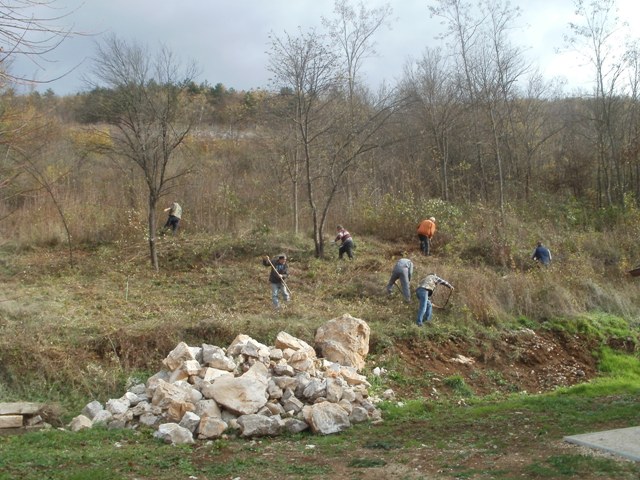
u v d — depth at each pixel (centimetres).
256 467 764
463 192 3294
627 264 2183
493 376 1471
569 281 1936
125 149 2275
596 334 1714
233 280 1916
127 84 1998
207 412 984
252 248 2211
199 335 1390
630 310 1894
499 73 3166
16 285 1753
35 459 791
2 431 998
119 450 862
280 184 2798
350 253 2167
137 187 2584
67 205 2397
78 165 2816
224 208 2558
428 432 934
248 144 3734
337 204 2759
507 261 2220
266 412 1002
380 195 2955
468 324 1642
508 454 748
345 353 1331
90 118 3241
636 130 3300
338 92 2358
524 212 2867
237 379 1025
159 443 921
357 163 2869
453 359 1496
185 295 1756
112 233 2320
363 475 706
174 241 2275
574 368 1569
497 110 3362
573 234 2520
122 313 1543
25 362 1229
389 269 2058
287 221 2589
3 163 1611
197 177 2725
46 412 1064
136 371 1273
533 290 1830
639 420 905
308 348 1264
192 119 2481
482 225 2523
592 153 3650
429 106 3356
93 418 1043
